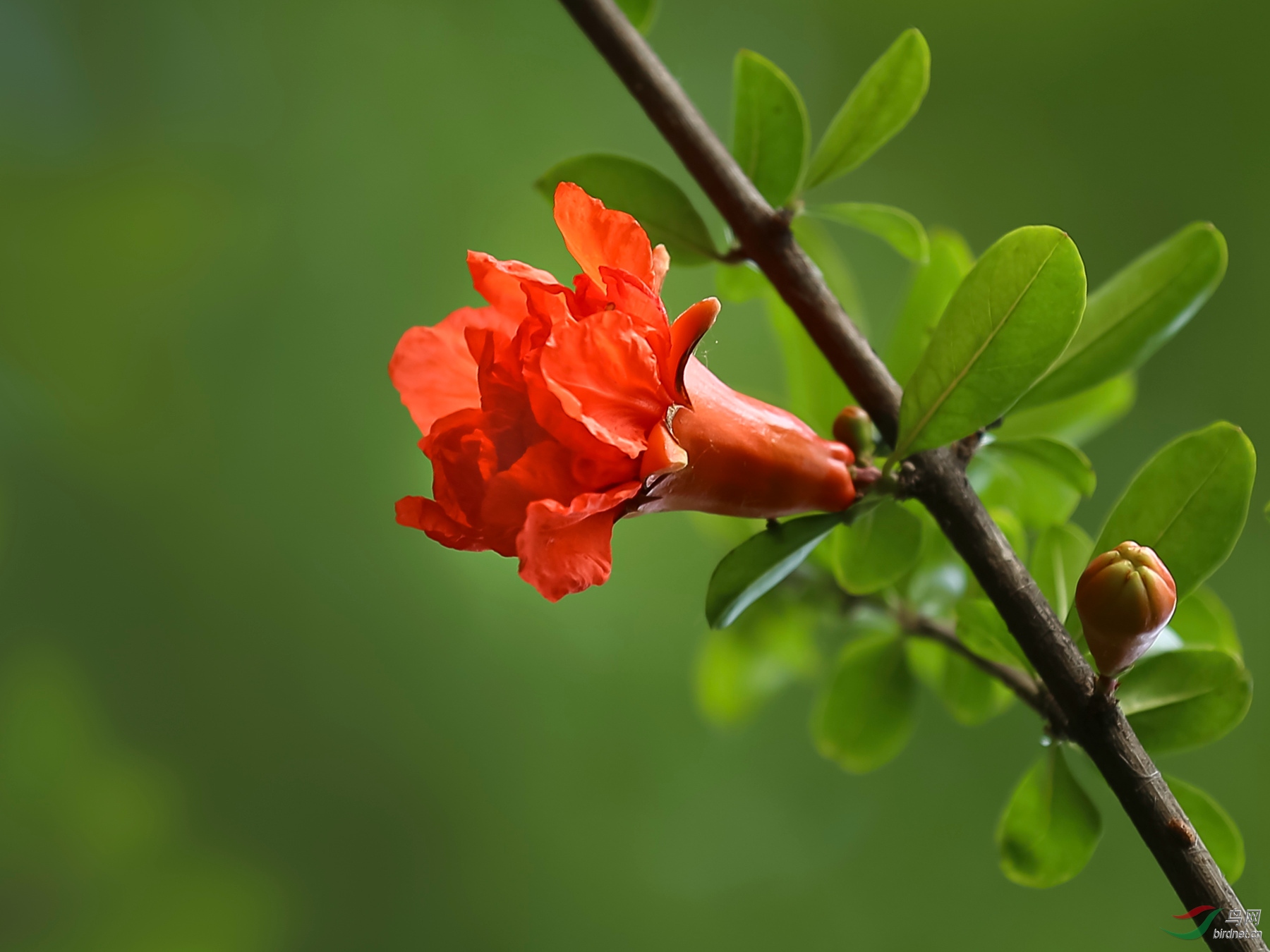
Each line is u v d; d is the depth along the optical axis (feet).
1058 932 3.89
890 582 2.04
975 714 2.16
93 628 4.71
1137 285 2.05
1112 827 3.88
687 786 4.33
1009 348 1.96
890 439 2.00
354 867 4.53
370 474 4.69
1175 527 1.98
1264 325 4.12
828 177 2.06
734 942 4.20
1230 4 4.32
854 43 4.64
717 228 3.68
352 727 4.60
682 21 4.66
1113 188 4.36
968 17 4.55
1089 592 1.91
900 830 4.10
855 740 2.20
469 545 1.94
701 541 4.24
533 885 4.40
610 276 1.92
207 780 4.63
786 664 2.32
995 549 1.97
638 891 4.31
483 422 1.94
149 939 4.49
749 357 4.00
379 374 4.69
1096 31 4.45
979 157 4.49
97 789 4.60
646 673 4.33
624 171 2.06
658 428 1.93
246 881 4.57
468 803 4.48
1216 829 2.01
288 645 4.66
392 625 4.63
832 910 4.14
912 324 2.12
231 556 4.74
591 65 4.73
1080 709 1.93
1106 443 4.09
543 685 4.46
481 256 1.94
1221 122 4.27
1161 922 3.76
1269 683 3.95
